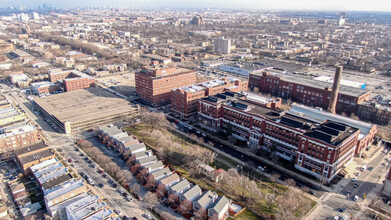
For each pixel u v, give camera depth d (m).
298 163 169.75
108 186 152.12
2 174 161.88
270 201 142.75
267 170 170.50
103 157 172.25
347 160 172.25
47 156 168.00
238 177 157.38
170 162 175.25
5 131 189.12
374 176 163.75
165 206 138.62
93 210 122.75
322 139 157.38
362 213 134.88
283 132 179.12
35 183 153.75
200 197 133.00
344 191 151.00
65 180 144.50
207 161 175.25
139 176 156.62
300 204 139.38
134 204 139.12
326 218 131.38
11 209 135.00
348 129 170.62
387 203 141.12
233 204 141.12
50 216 127.06
